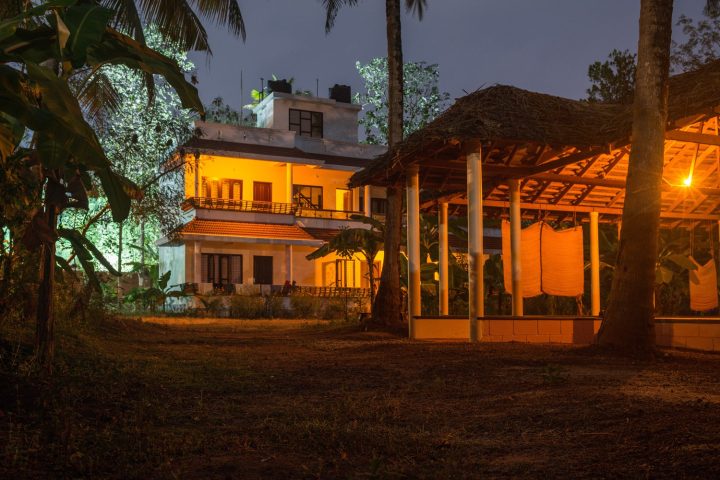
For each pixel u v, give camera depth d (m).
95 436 5.60
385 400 7.50
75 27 6.61
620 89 30.34
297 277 38.62
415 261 16.59
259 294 34.66
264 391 8.36
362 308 35.50
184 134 22.66
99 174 7.59
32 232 8.24
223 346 15.01
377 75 52.31
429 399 7.57
